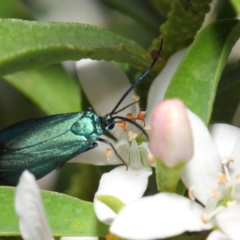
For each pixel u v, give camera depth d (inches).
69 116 4.2
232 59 5.0
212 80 4.0
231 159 4.0
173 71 4.3
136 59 4.3
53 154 4.2
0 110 5.1
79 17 5.7
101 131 4.2
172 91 4.0
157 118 3.6
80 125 4.2
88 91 4.5
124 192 4.1
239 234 3.8
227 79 4.5
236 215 3.8
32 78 4.9
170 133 3.6
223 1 4.7
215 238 3.8
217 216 3.8
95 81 4.5
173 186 3.8
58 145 4.2
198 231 3.9
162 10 4.7
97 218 4.0
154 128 3.6
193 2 4.3
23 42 3.9
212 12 4.8
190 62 4.0
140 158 4.3
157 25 4.8
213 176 4.0
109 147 4.3
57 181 4.9
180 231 3.7
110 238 3.8
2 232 3.9
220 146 4.1
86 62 4.5
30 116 5.1
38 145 4.2
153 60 4.4
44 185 4.9
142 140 4.3
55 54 4.0
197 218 3.8
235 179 4.0
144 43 5.3
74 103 4.9
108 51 4.2
